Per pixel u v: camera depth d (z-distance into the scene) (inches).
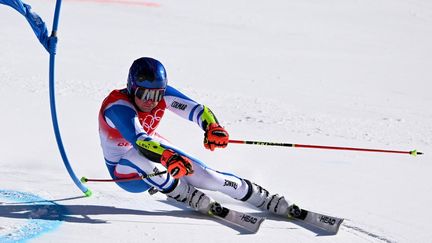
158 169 620.1
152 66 589.3
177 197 634.2
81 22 2829.7
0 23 2484.0
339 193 799.1
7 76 1509.6
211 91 1670.8
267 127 1274.6
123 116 584.4
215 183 631.8
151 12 3388.3
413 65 2625.5
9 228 542.9
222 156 976.9
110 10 3287.4
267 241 572.1
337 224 615.8
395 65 2591.0
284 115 1432.1
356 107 1683.1
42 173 752.3
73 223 571.8
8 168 761.0
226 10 3764.8
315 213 638.5
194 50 2468.0
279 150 1056.8
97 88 1494.8
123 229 566.6
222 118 1325.0
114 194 690.2
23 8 631.2
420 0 4931.1
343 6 4431.6
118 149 637.9
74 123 1103.0
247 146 1067.9
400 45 3208.7
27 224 557.9
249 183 653.9
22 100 1253.7
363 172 943.7
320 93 1857.8
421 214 725.3
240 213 616.4
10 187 676.1
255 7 4020.7
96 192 689.6
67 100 1314.0
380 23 3944.4
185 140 1069.1
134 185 640.4
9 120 1068.5
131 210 636.1
